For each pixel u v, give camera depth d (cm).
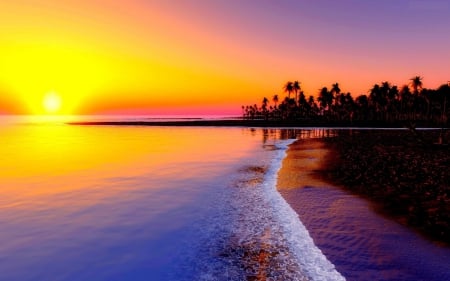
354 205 1738
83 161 3512
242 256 1178
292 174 2623
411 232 1352
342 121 13875
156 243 1312
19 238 1362
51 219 1600
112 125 15075
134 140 6334
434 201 1730
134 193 2102
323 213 1620
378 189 2041
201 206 1800
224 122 15750
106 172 2852
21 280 1033
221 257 1176
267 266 1098
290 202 1827
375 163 2997
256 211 1689
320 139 6056
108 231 1444
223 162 3366
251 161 3397
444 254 1155
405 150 4019
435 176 2317
